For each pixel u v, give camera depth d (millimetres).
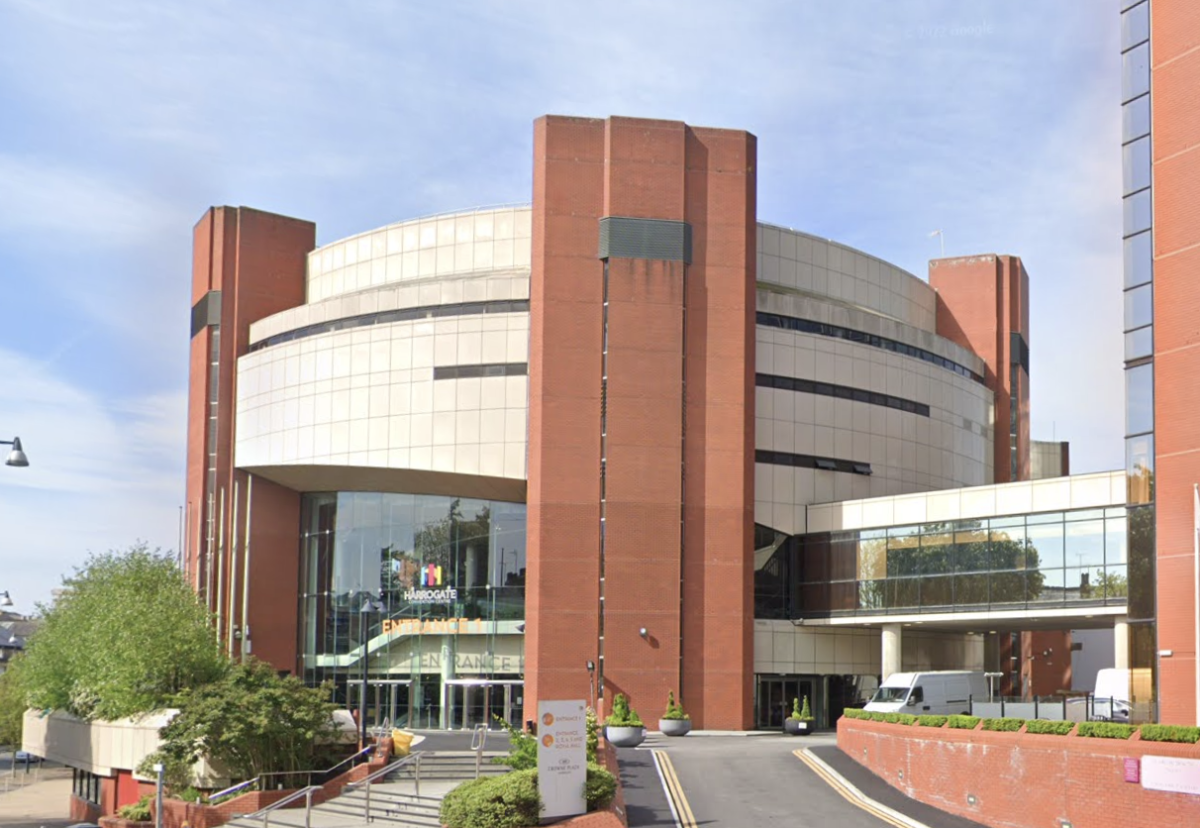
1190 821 31062
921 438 76250
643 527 64938
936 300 86625
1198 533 39312
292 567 77125
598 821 33812
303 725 46375
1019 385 86062
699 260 67688
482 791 34281
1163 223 42531
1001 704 39469
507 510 70750
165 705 53594
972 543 60906
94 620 59281
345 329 73812
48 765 116688
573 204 66875
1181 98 42375
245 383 78688
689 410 66625
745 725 64812
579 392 65625
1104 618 58375
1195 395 40812
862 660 70875
